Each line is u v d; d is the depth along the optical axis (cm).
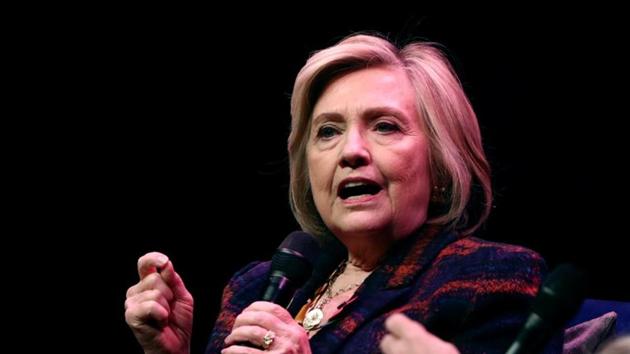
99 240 1625
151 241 1609
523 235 1319
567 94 1335
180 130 1614
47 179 1630
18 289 1616
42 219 1625
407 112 739
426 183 743
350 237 742
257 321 619
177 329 738
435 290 677
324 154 744
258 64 1566
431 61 771
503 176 1331
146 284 733
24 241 1623
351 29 1448
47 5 1592
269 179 1580
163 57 1602
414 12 1392
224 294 831
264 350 613
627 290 1274
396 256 727
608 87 1323
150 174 1620
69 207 1625
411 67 763
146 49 1603
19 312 1612
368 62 756
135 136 1620
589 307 848
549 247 1310
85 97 1625
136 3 1587
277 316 625
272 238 1571
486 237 1317
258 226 1580
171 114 1616
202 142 1603
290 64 1541
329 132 752
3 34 1599
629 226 1289
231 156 1596
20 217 1622
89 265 1623
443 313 663
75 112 1625
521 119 1342
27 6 1591
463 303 662
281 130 1573
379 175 725
